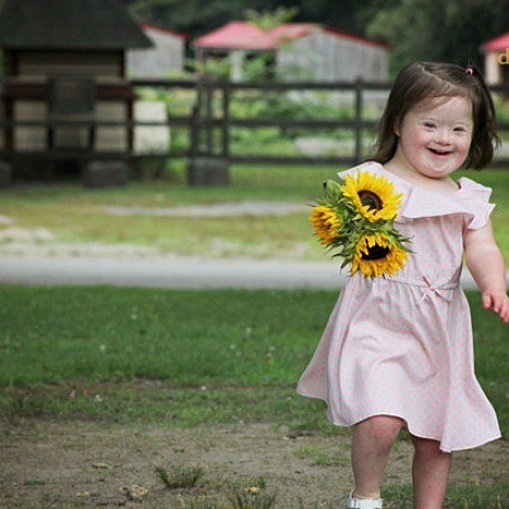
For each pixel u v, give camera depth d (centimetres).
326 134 5066
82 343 1141
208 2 10244
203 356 1077
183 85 3359
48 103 3150
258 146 4450
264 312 1322
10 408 895
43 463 759
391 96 592
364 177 574
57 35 3198
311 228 2262
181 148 4116
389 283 574
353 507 554
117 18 3256
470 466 761
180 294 1449
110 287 1509
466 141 584
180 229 2212
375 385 552
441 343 572
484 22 8312
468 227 582
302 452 786
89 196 2812
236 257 1891
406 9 8594
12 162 3250
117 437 826
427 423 571
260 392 955
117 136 3291
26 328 1213
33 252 1903
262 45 6969
